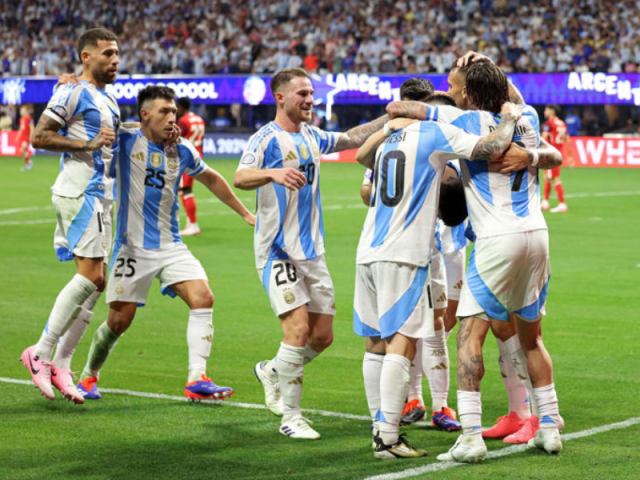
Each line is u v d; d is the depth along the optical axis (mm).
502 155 6125
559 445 6199
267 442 6539
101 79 7652
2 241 17375
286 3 47500
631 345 9609
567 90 36781
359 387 8125
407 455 6188
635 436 6629
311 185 6988
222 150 43000
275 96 6961
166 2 49750
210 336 7711
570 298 12156
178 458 6141
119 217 7742
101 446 6395
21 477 5727
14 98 44875
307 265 6961
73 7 51219
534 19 42562
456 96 6812
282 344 6805
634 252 16219
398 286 6219
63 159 7574
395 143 6305
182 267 7750
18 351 9242
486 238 6168
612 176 33594
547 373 6328
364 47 44156
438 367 7055
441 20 44125
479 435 6094
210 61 46562
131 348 9531
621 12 41656
